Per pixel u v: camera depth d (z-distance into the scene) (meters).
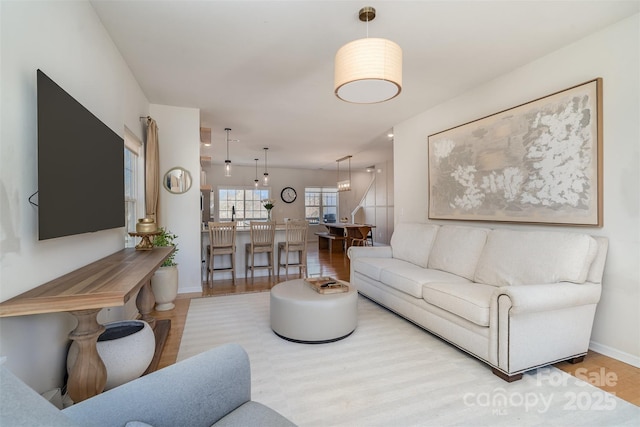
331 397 1.91
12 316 1.31
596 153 2.46
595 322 2.52
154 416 0.93
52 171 1.43
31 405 0.59
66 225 1.57
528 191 2.99
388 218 8.88
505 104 3.27
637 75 2.27
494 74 3.28
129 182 3.44
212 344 2.67
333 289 2.93
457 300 2.43
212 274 4.71
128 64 3.03
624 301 2.34
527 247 2.63
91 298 1.33
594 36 2.52
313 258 7.36
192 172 4.34
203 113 4.57
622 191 2.35
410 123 4.79
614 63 2.39
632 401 1.87
